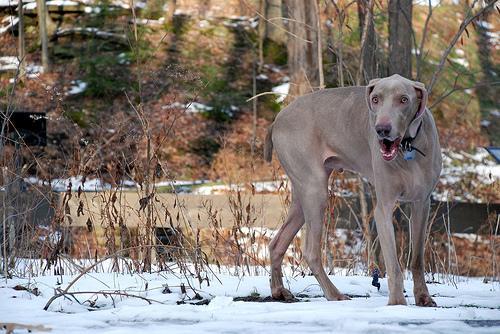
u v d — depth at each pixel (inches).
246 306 287.1
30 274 379.2
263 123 1212.5
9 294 319.6
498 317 256.2
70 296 314.5
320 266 334.3
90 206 458.6
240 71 1337.4
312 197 338.6
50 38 1374.3
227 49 1389.0
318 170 339.6
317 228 338.6
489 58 1381.6
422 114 291.0
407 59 588.7
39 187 439.5
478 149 1135.6
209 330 233.8
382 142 288.5
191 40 1395.2
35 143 522.6
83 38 1371.8
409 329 231.3
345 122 332.5
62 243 408.5
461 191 992.2
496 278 483.2
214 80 1295.5
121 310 269.4
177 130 1146.7
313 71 801.6
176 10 1469.0
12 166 420.2
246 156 1031.0
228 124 1195.9
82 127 1147.9
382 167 302.4
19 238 423.2
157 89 1228.5
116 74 1279.5
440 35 1396.4
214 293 335.3
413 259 309.4
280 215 466.9
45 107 1168.8
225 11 1488.7
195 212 468.4
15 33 1389.0
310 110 344.5
